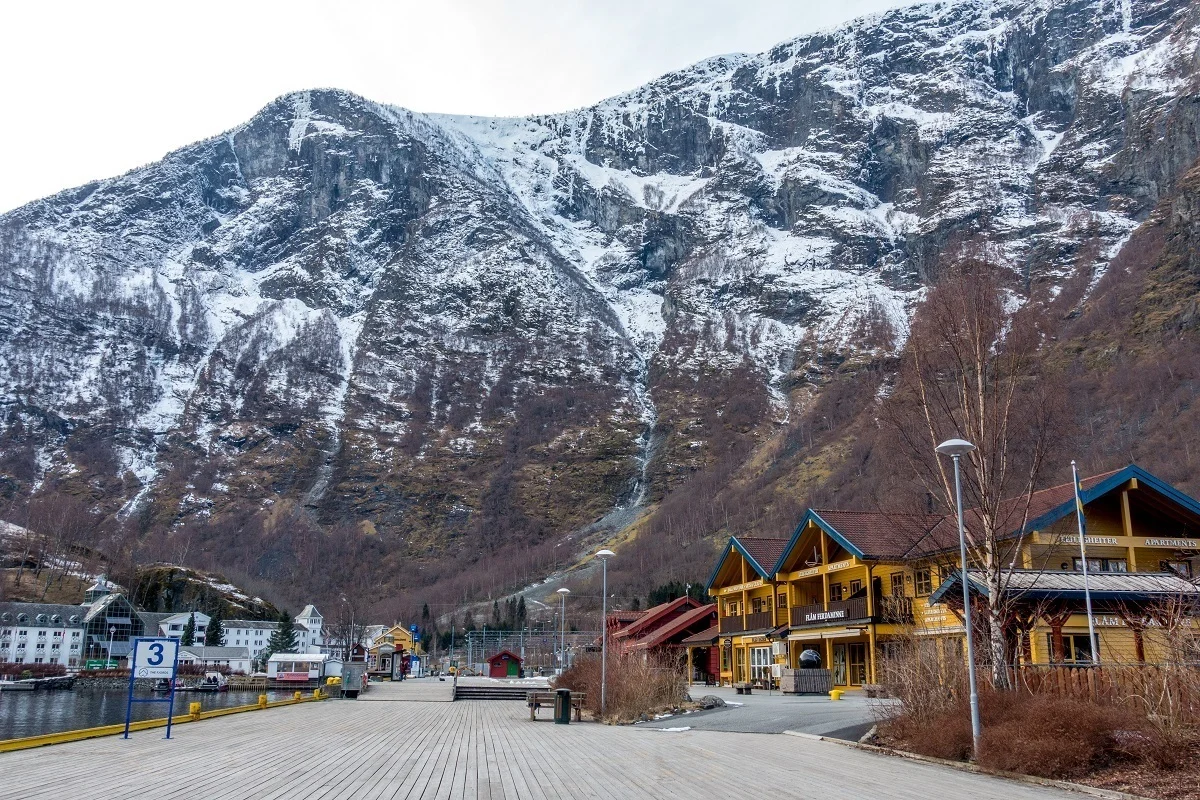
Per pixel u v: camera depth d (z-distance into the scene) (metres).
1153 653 26.08
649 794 14.59
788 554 51.81
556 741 24.45
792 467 196.12
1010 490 28.67
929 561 37.75
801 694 43.88
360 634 156.62
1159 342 155.38
